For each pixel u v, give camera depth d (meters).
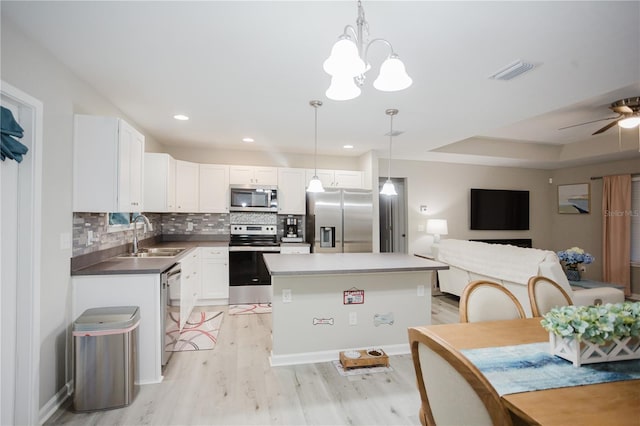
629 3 1.55
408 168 5.89
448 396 0.94
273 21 1.73
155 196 3.93
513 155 5.63
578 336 1.20
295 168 5.15
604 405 0.95
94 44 1.96
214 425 1.90
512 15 1.66
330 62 1.20
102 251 2.80
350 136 4.20
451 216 6.12
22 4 1.57
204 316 3.94
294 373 2.54
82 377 2.01
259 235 5.12
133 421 1.93
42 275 1.94
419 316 3.05
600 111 3.92
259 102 2.97
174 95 2.80
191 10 1.64
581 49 1.99
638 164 5.42
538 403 0.96
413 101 2.93
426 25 1.75
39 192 1.91
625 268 5.46
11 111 1.79
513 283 3.40
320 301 2.81
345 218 4.75
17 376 1.82
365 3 1.56
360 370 2.59
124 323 2.08
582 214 6.24
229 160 5.09
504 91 2.67
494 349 1.37
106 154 2.38
